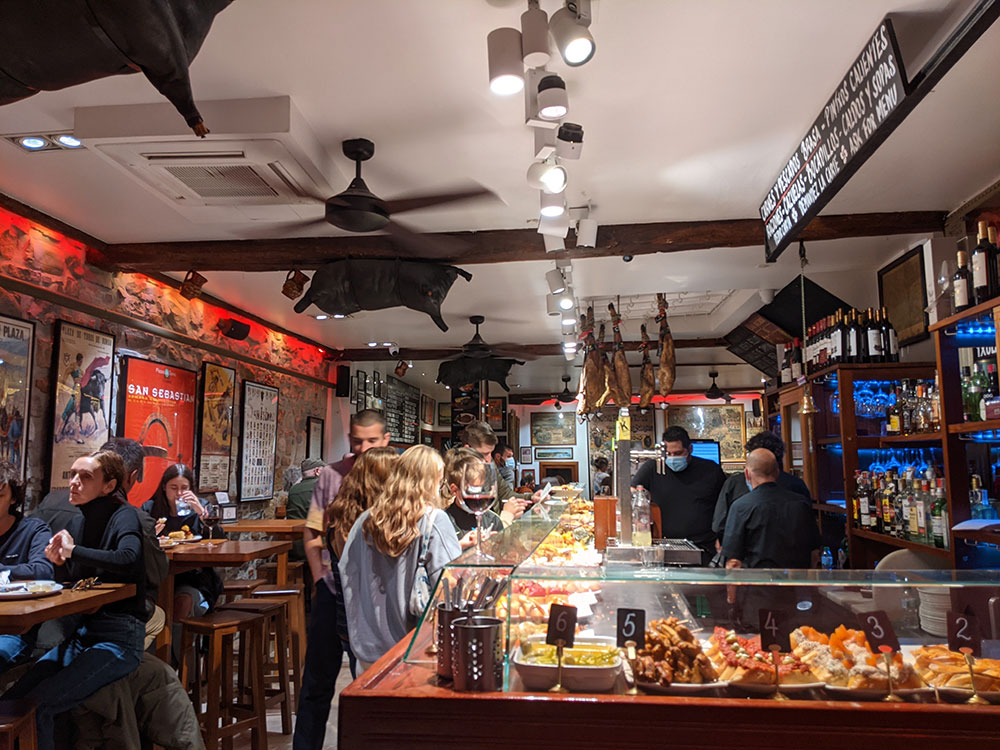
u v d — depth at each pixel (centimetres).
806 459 584
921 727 162
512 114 331
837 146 306
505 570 203
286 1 249
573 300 601
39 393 461
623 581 186
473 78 301
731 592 182
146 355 591
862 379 497
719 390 1219
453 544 271
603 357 786
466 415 1266
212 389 698
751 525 373
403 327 861
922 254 506
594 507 338
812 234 473
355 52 281
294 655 457
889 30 249
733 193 434
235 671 523
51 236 470
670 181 414
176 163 347
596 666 176
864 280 605
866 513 473
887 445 490
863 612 179
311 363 962
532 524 330
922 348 520
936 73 234
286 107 315
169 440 622
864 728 163
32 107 321
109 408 536
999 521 305
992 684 168
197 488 668
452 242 498
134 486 566
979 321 340
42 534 328
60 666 304
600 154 377
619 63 290
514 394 1472
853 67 284
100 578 319
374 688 178
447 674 182
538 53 246
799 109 330
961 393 349
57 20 180
